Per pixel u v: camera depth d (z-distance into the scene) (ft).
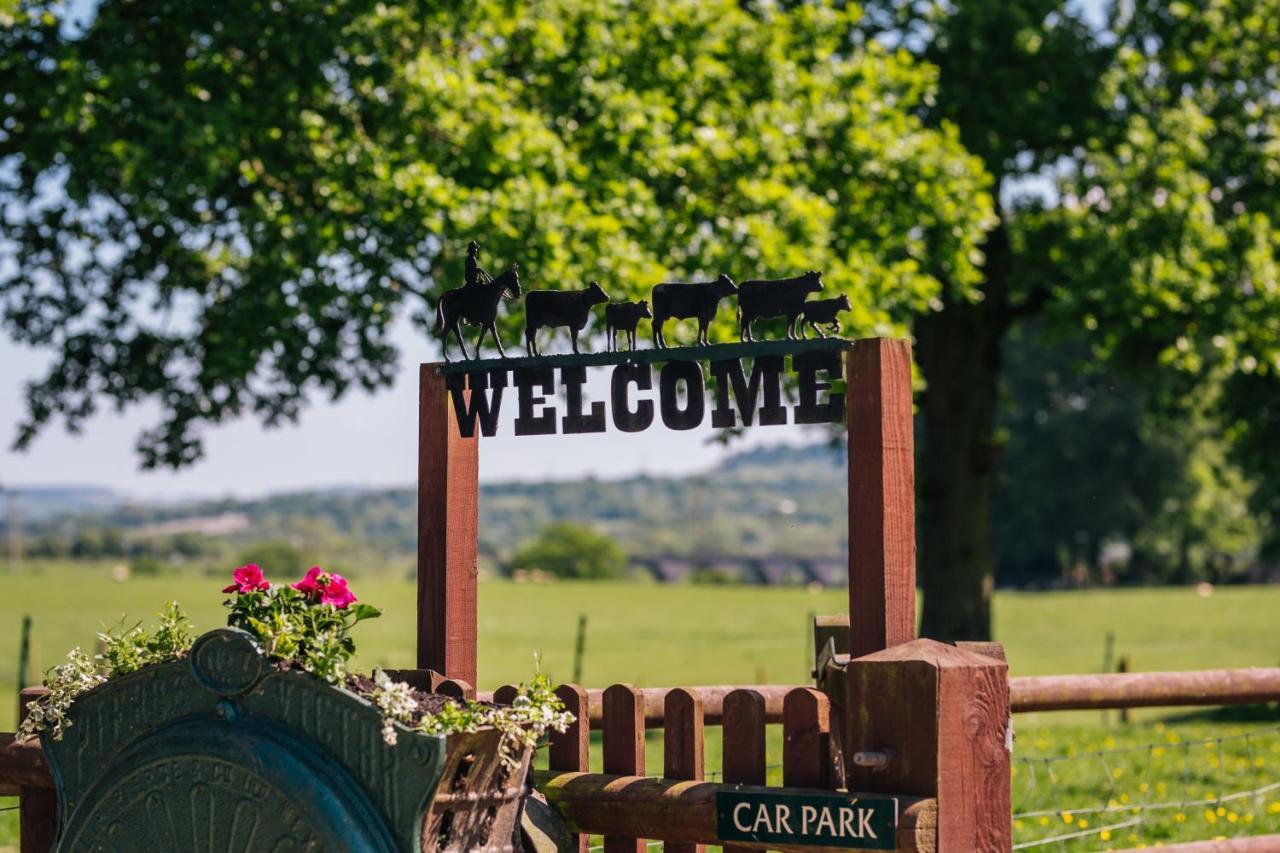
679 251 56.70
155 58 54.29
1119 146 74.43
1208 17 78.18
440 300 19.57
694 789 16.57
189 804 16.14
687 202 57.62
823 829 15.23
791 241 57.67
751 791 15.87
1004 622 191.31
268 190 54.34
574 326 18.49
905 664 14.93
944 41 74.79
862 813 14.92
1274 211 77.51
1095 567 319.68
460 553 19.31
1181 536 300.20
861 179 64.39
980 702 15.10
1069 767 46.24
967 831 14.87
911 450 16.15
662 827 16.74
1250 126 78.64
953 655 15.28
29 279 65.16
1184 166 74.28
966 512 84.94
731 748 16.76
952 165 64.75
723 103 62.69
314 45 51.11
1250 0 79.15
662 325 17.76
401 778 15.26
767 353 16.81
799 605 238.27
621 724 17.76
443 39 55.42
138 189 50.62
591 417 18.17
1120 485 276.21
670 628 184.75
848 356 16.22
